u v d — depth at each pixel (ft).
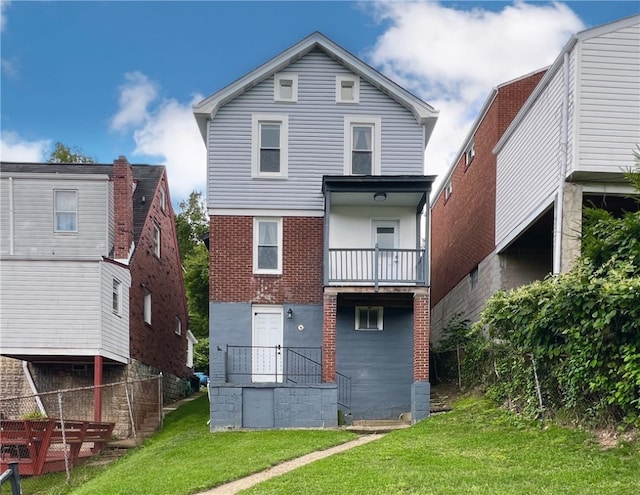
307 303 51.34
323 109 53.01
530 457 26.45
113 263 52.06
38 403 53.16
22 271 48.91
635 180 33.19
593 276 29.12
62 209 54.65
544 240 51.57
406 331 51.88
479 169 61.82
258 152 52.42
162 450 38.91
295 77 53.11
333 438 38.58
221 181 51.88
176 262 78.02
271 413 45.70
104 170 61.36
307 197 52.19
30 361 52.90
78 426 41.55
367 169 53.01
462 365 50.88
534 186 45.14
